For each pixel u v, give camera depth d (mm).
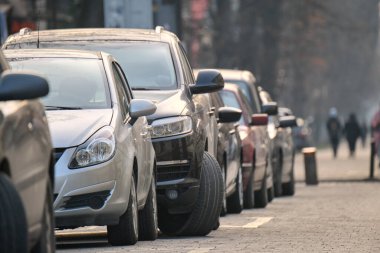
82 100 25359
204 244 25953
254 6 117312
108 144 24062
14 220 15047
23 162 16047
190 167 28484
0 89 15742
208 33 122375
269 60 117938
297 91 173125
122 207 24375
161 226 28922
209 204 28719
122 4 53312
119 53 30422
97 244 25953
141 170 25953
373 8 165250
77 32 30812
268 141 46719
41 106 17875
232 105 42219
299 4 119438
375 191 55312
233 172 36969
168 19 63156
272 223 33344
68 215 23625
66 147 23766
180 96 29516
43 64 26078
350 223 32875
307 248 24922
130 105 25781
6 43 30281
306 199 49562
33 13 68688
